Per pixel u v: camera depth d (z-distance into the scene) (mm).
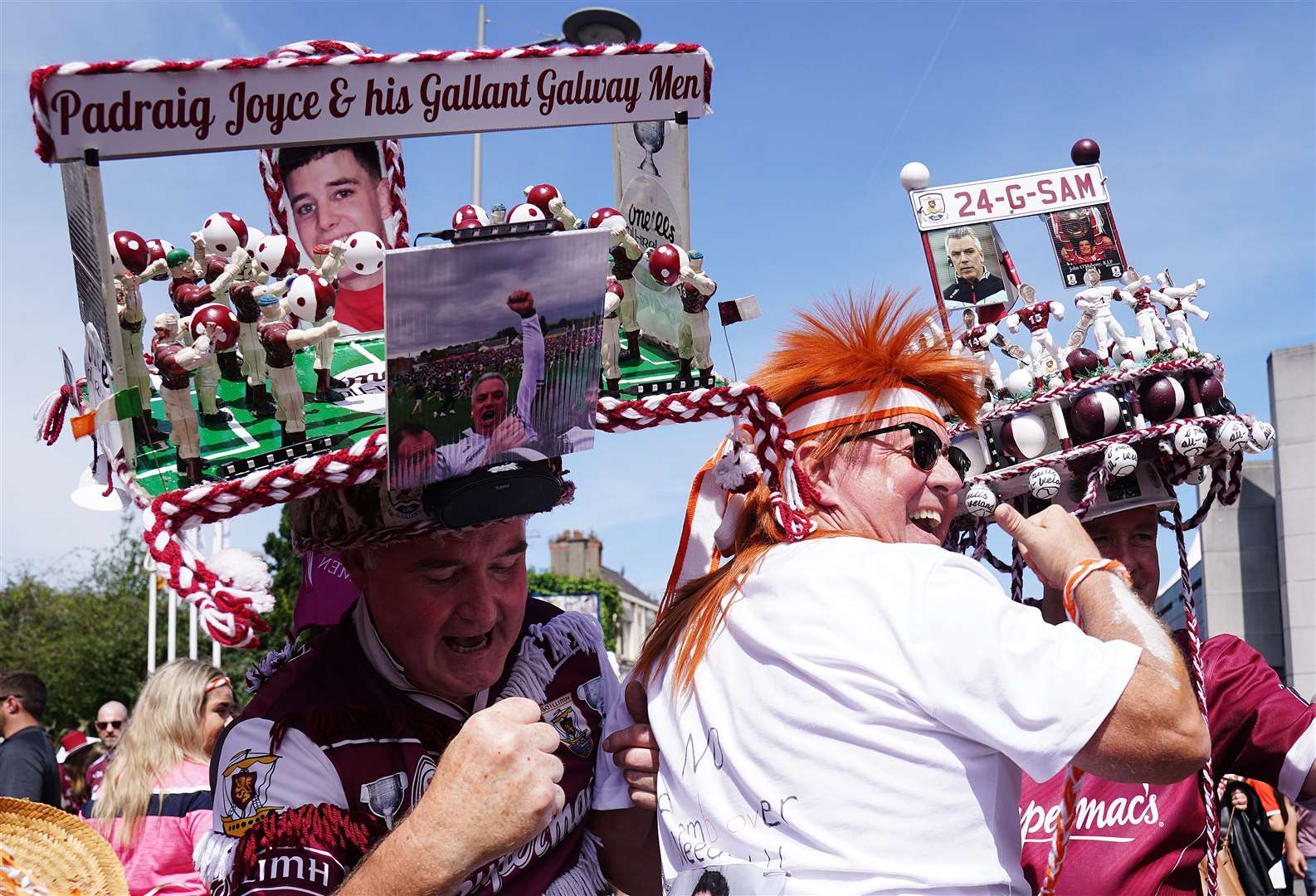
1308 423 16031
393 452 1361
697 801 1487
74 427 1316
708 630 1572
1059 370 2285
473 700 1769
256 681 1798
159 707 3666
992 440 2297
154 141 1269
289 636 2174
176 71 1251
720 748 1470
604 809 1811
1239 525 17125
